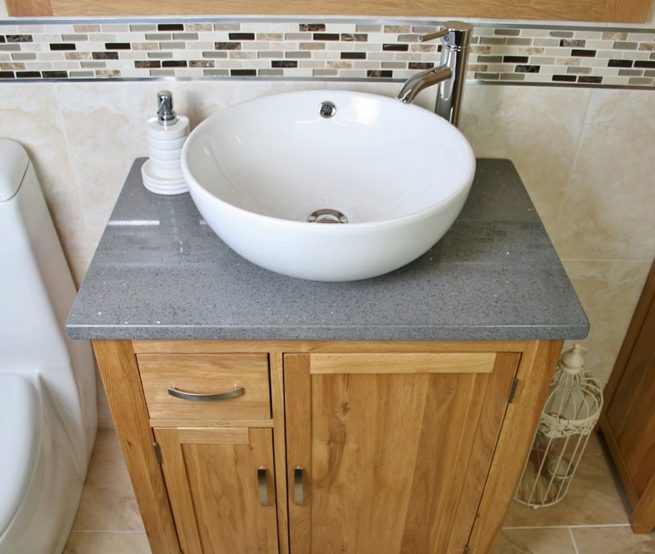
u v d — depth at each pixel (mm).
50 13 1194
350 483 1229
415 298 1029
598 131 1374
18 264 1299
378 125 1230
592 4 1214
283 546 1354
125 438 1142
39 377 1472
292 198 1218
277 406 1103
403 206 1170
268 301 1015
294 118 1235
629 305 1643
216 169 1138
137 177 1297
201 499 1246
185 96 1312
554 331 994
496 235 1169
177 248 1115
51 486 1454
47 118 1320
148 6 1192
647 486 1547
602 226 1508
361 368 1052
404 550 1366
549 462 1735
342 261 939
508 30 1250
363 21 1233
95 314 987
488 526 1313
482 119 1360
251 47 1258
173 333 976
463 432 1154
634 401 1641
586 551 1588
